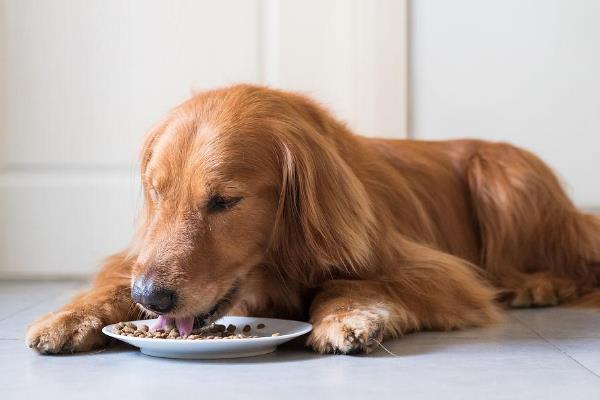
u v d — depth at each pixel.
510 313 2.94
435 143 3.36
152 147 2.53
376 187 2.75
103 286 2.46
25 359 2.16
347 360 2.11
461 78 3.98
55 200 3.99
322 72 3.98
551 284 3.13
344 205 2.45
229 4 3.97
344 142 2.73
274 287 2.51
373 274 2.52
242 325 2.40
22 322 2.78
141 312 2.42
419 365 2.04
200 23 3.98
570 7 3.94
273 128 2.41
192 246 2.20
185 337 2.16
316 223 2.40
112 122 4.00
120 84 4.00
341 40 3.97
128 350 2.26
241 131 2.35
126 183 3.98
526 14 3.95
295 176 2.41
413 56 3.98
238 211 2.30
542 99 3.96
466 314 2.57
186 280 2.15
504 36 3.96
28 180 4.00
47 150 4.02
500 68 3.97
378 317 2.20
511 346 2.28
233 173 2.29
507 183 3.20
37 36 3.99
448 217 3.11
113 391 1.82
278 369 2.01
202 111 2.42
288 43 3.97
